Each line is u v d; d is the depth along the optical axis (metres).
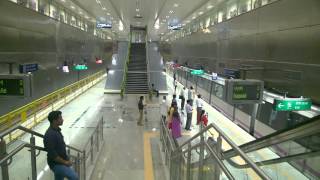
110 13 24.42
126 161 8.57
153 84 21.39
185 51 30.47
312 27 8.32
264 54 11.48
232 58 15.54
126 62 24.92
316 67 8.12
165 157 8.59
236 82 9.27
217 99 17.81
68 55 19.86
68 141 10.34
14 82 8.73
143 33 49.94
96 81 30.33
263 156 4.75
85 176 6.89
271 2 10.95
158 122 13.59
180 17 25.97
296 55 9.16
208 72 20.84
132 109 16.44
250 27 13.03
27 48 12.43
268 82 11.03
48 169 4.87
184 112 15.63
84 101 18.73
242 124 13.62
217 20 19.45
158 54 26.94
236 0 15.54
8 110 10.34
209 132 4.77
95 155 8.78
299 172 4.25
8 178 3.18
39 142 7.56
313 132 3.21
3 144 3.08
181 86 27.52
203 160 3.93
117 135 11.48
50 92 15.59
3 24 10.10
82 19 25.80
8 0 10.52
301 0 8.87
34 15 13.30
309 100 8.30
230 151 3.07
